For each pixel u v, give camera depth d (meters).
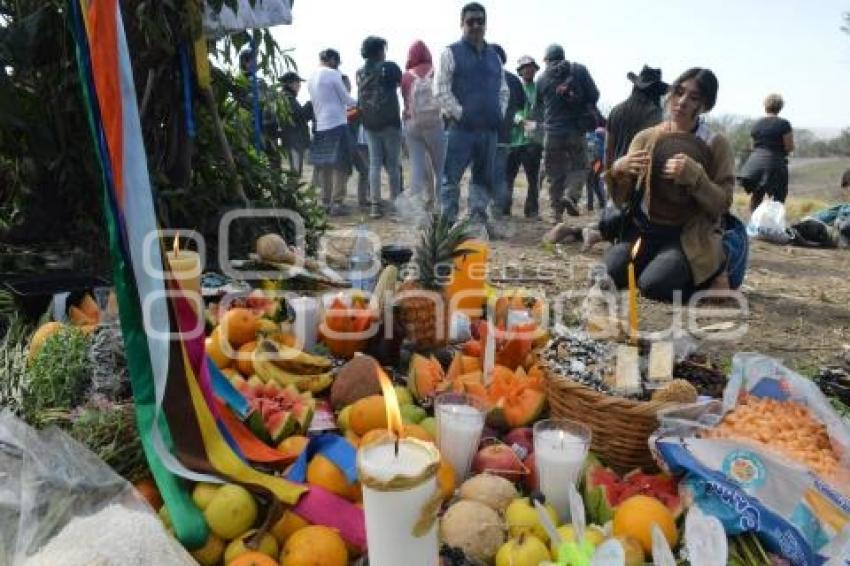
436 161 7.54
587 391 2.13
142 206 1.75
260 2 4.97
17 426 1.88
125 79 1.70
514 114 8.16
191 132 4.54
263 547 1.71
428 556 1.34
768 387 2.18
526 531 1.76
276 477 1.85
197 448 1.82
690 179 4.55
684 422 2.02
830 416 2.07
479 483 1.91
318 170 9.23
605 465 2.18
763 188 9.09
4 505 1.71
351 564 1.79
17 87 4.18
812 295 5.70
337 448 1.90
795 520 1.78
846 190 15.03
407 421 2.24
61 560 1.53
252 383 2.33
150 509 1.68
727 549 1.71
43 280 3.24
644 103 6.27
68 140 4.18
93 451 1.90
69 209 4.29
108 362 2.24
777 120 8.97
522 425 2.37
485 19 6.74
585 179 8.45
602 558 1.51
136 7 4.12
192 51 4.50
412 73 7.34
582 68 7.97
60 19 3.87
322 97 8.72
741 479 1.86
